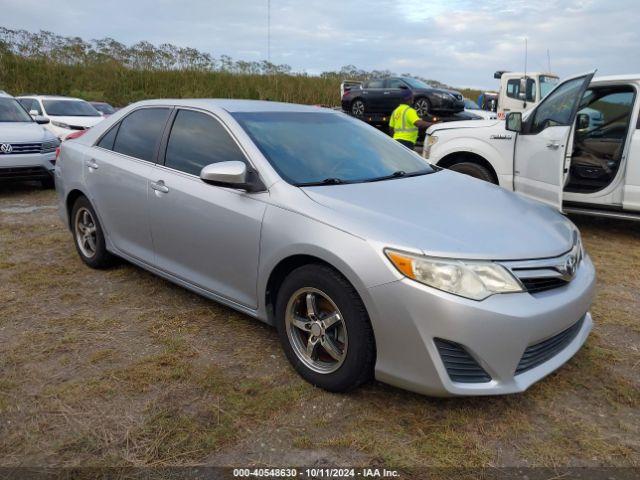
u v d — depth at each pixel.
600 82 6.29
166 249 3.91
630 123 5.94
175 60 28.61
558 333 2.78
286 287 3.04
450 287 2.52
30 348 3.40
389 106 17.25
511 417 2.79
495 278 2.59
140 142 4.23
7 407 2.78
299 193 3.12
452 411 2.82
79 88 26.12
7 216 7.01
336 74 28.97
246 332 3.66
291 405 2.84
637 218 6.04
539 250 2.80
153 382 3.03
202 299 4.21
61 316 3.88
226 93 26.52
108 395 2.90
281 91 26.50
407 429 2.67
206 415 2.74
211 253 3.52
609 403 2.95
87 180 4.56
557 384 3.12
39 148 8.62
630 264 5.45
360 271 2.65
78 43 28.41
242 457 2.45
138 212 4.06
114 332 3.64
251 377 3.10
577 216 7.72
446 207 3.14
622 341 3.71
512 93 15.34
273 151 3.46
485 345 2.53
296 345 3.07
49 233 6.12
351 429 2.66
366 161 3.81
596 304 4.37
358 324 2.71
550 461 2.48
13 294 4.27
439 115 16.23
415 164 4.12
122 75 27.06
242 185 3.20
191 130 3.88
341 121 4.28
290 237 2.97
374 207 2.99
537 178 6.18
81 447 2.49
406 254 2.59
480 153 6.93
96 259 4.71
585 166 6.42
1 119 9.01
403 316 2.56
